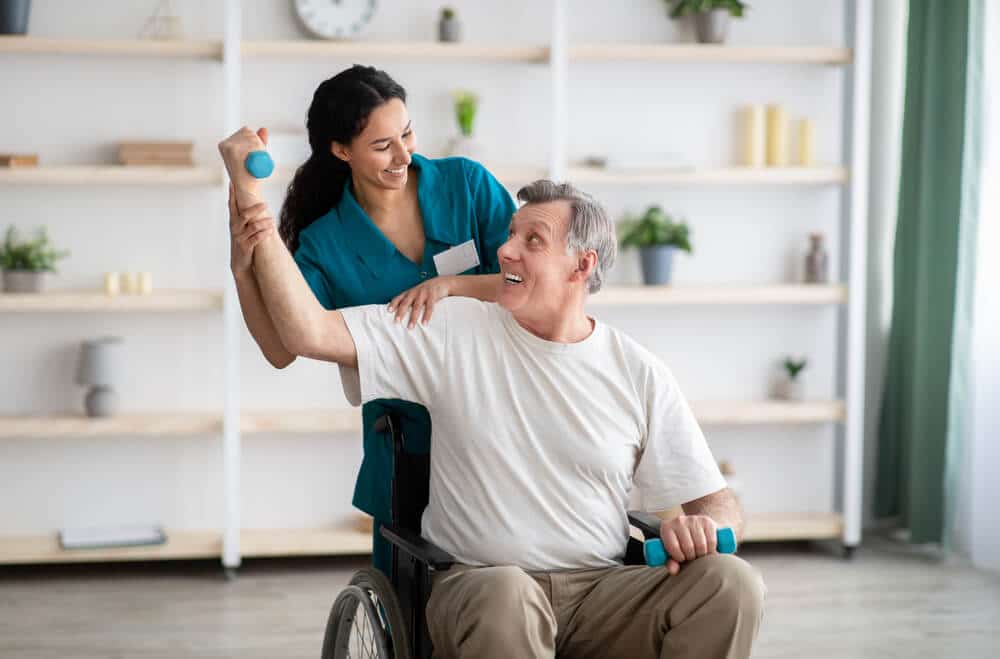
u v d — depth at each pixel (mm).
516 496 2398
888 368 5273
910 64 5055
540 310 2412
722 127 4977
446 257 2748
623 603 2342
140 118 4652
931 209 4820
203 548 4625
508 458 2396
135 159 4520
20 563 4773
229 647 3822
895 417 5273
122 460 4773
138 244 4688
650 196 4969
